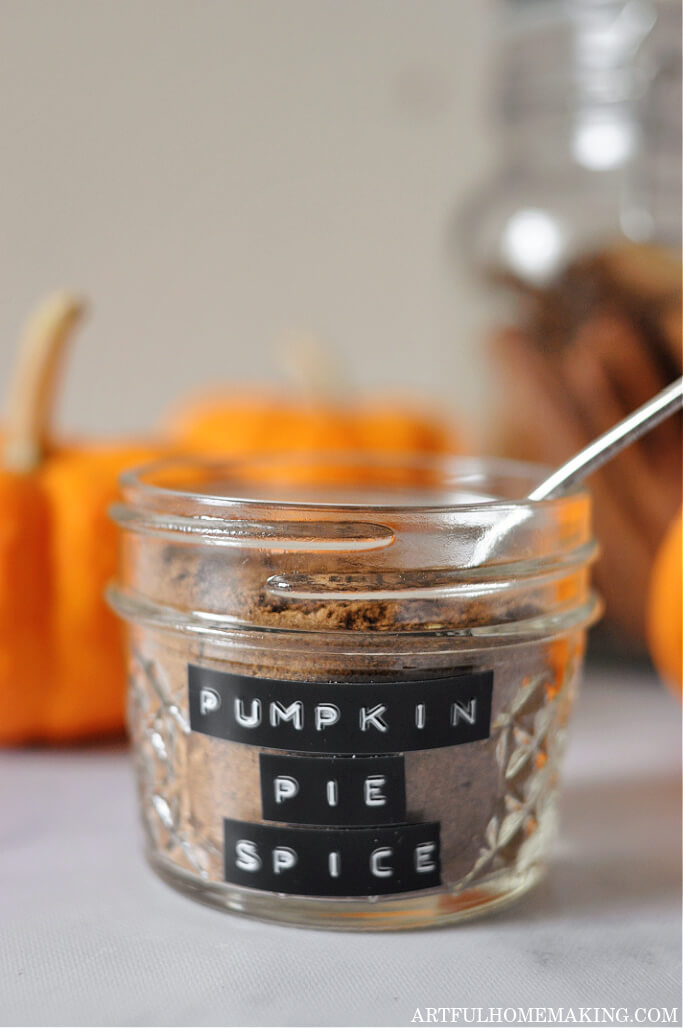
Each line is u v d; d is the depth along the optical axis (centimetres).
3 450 28
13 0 36
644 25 31
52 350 28
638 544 30
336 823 21
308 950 21
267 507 20
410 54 43
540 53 32
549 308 31
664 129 31
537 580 21
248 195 41
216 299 41
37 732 28
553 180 32
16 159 37
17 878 23
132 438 32
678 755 28
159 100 39
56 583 27
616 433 22
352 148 43
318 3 41
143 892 22
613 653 34
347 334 44
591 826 25
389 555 20
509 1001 20
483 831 21
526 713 22
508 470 26
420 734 21
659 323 29
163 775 22
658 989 20
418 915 21
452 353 34
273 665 21
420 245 44
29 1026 19
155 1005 19
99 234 39
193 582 21
